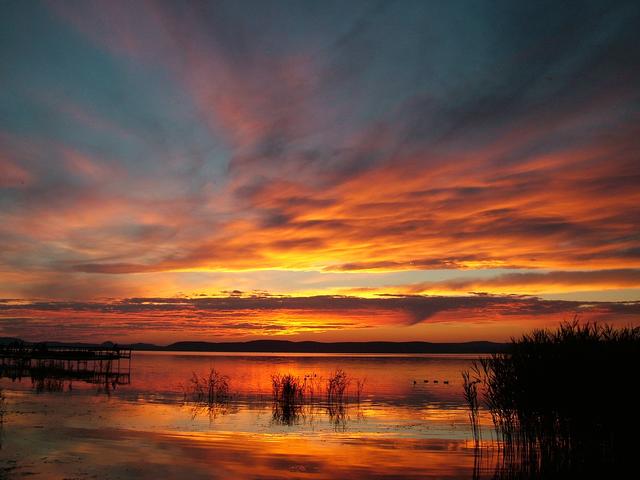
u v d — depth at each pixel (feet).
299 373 229.66
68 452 53.31
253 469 48.60
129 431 68.13
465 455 58.23
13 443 57.47
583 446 57.77
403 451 59.52
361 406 107.55
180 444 59.62
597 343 58.75
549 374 58.75
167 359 432.25
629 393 55.36
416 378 202.39
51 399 107.65
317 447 60.80
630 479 51.21
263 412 95.09
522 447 60.85
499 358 64.18
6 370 212.84
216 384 146.30
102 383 157.69
